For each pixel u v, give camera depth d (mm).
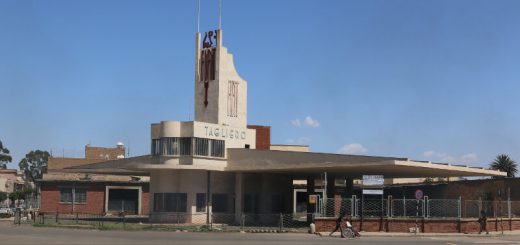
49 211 69750
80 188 70688
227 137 50625
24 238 29172
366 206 55125
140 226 42719
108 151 90312
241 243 28250
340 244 29156
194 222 48219
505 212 55656
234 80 53094
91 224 44406
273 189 53906
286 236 35625
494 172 52688
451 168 45531
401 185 81750
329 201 43438
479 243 31625
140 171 54250
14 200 100312
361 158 41875
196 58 53469
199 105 52688
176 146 48219
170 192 48906
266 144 61469
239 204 50625
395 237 37125
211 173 50062
